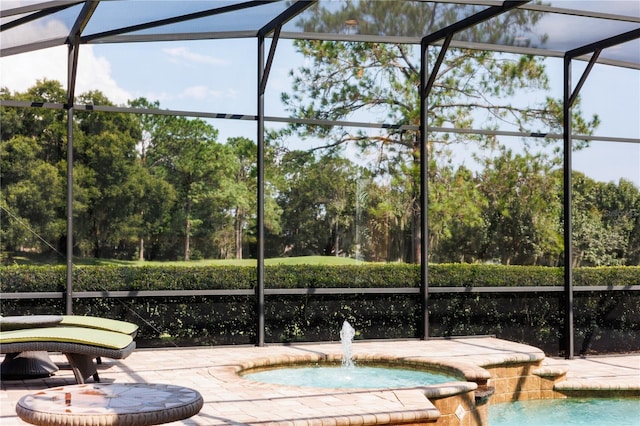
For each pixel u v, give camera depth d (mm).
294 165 10484
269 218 10344
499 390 8430
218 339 9984
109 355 6695
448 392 6559
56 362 8477
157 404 4438
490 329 10969
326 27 10117
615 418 7562
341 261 10562
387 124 10773
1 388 6973
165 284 9875
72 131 9352
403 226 10867
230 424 5414
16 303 9219
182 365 8219
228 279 10102
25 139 9477
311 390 6625
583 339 11125
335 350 9273
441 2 8570
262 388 6750
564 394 8656
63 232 9539
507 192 11297
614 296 11258
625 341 11273
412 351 9258
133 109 9664
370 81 11023
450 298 10859
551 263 11359
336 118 10852
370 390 6562
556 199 11461
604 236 11672
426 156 10562
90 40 9586
